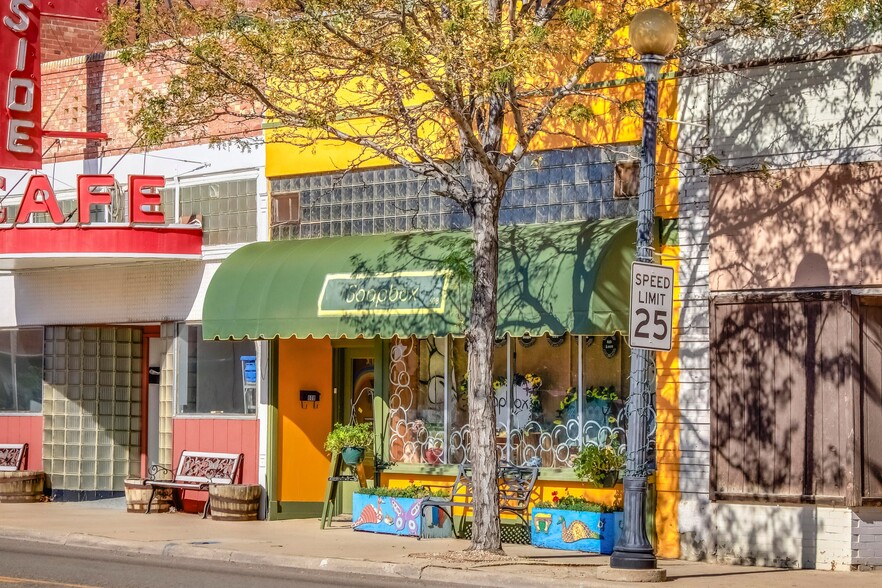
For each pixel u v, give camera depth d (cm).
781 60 1633
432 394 1950
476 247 1606
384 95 1766
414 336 1948
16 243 2200
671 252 1708
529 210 1858
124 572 1509
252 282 1989
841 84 1588
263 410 2142
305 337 1909
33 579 1427
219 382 2219
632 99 1666
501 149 1858
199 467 2211
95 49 2755
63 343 2472
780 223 1625
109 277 2380
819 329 1586
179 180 2275
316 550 1689
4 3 2289
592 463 1719
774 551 1603
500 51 1484
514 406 1855
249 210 2183
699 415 1673
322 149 2078
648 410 1664
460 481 1881
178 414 2266
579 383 1795
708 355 1670
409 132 1702
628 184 1758
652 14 1430
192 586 1382
